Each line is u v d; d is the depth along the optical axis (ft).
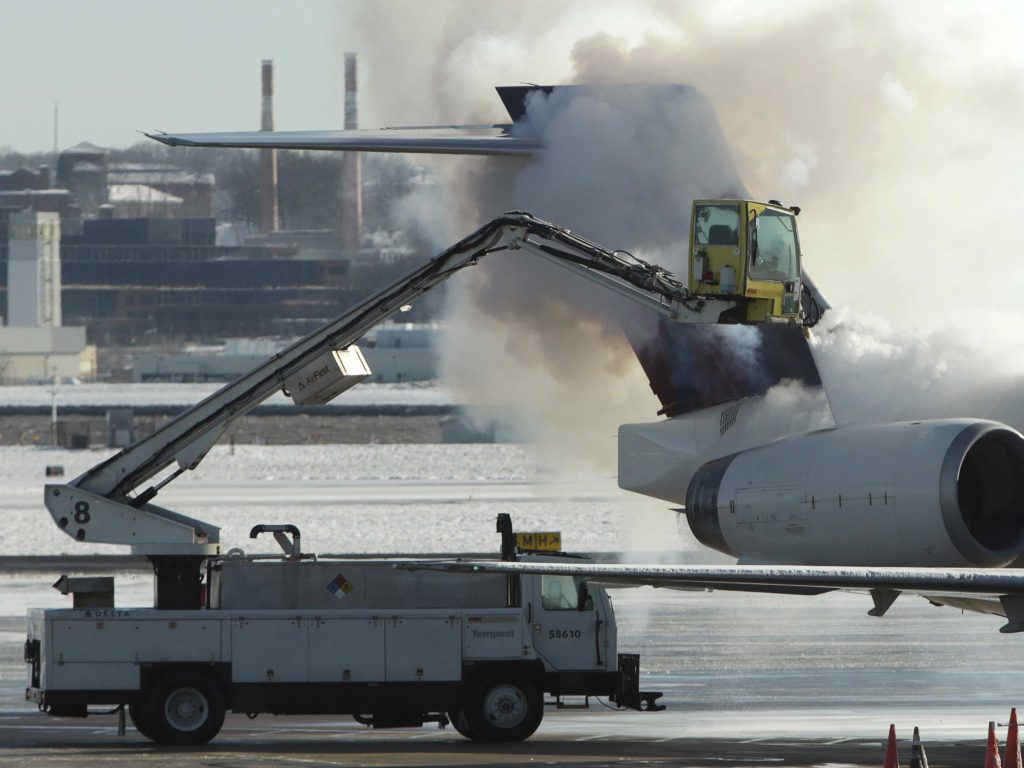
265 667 270.26
